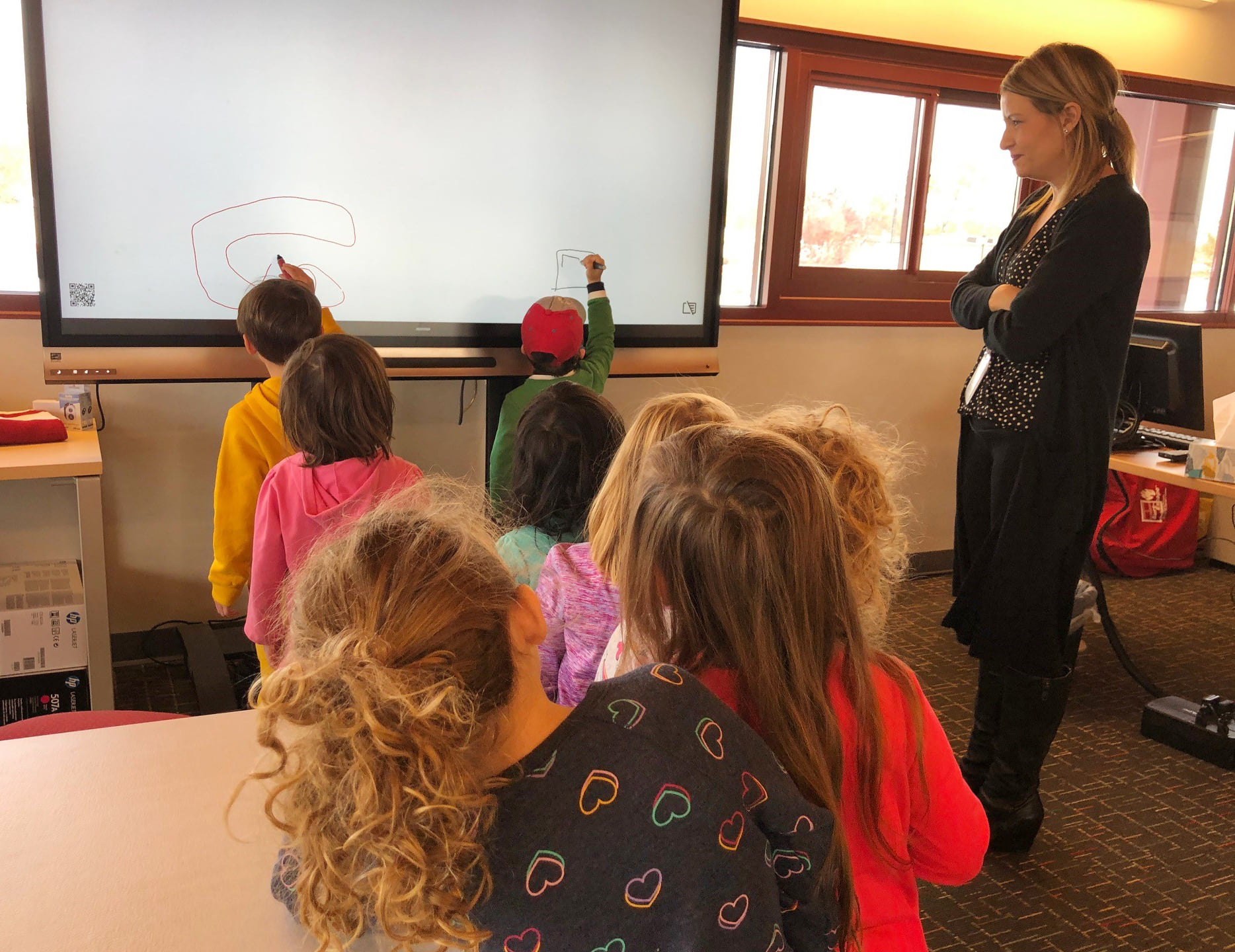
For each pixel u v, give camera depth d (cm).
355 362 162
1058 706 207
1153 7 403
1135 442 297
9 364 263
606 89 291
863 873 87
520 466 161
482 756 59
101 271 242
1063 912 197
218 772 102
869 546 103
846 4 347
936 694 298
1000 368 203
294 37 251
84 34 230
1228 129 437
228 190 252
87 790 98
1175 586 405
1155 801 241
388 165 268
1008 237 213
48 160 232
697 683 70
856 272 374
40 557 278
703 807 61
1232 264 450
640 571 87
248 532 192
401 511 67
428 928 54
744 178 352
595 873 58
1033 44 383
